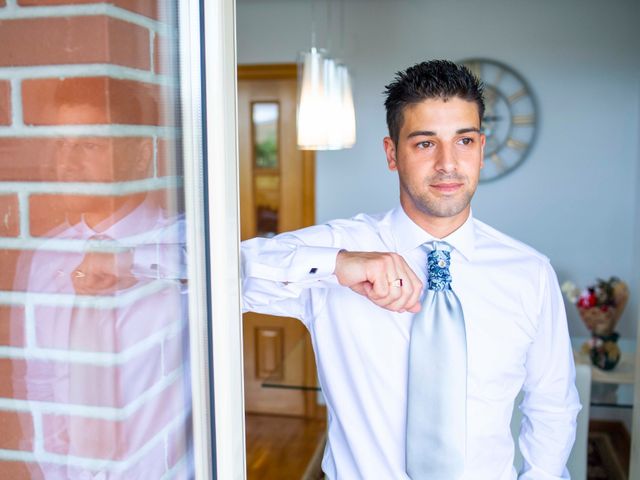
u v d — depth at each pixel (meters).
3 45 0.70
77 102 0.69
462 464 1.18
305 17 3.90
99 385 0.72
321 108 2.65
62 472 0.76
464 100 1.14
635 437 1.60
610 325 2.94
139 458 0.75
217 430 0.78
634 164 3.70
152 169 0.74
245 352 4.16
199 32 0.72
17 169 0.72
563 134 3.75
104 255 0.70
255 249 1.14
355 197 4.00
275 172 4.08
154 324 0.76
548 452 1.36
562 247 3.83
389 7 3.82
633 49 3.63
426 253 1.26
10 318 0.75
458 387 1.17
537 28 3.71
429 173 1.16
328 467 1.37
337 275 1.05
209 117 0.73
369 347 1.25
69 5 0.67
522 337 1.26
